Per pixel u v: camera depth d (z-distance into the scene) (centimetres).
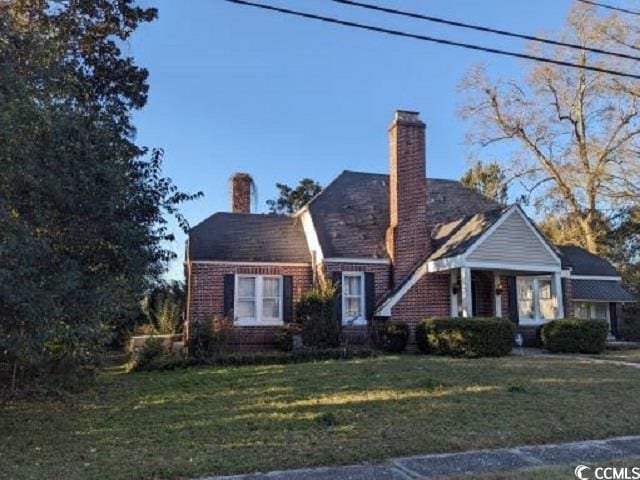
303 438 699
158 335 1944
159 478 566
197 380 1237
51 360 1126
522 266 1900
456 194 2486
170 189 1055
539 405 877
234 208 2497
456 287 1992
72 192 836
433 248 2048
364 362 1453
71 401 1037
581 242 3412
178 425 788
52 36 959
